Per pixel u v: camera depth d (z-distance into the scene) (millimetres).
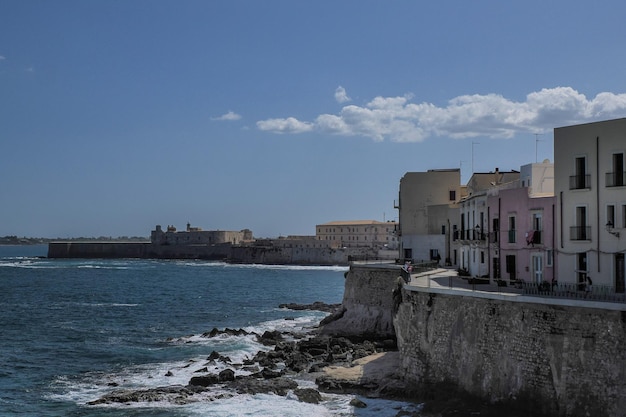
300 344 64875
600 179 40344
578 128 41750
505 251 49250
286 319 88375
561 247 42750
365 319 72125
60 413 43594
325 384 47750
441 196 88188
